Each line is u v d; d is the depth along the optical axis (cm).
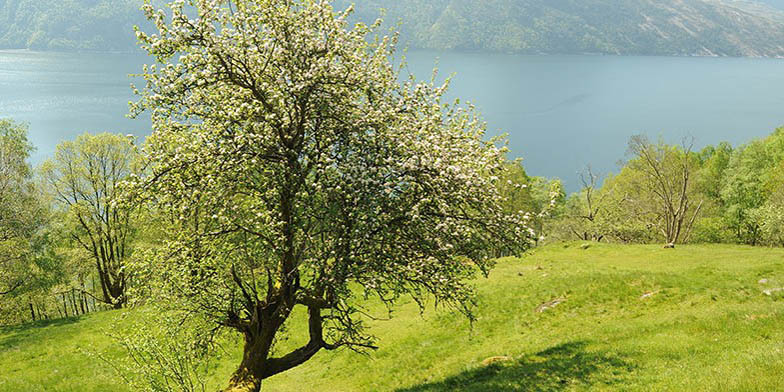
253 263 2041
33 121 18188
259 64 1756
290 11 1769
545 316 2847
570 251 5366
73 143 5428
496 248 1730
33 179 5281
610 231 7369
